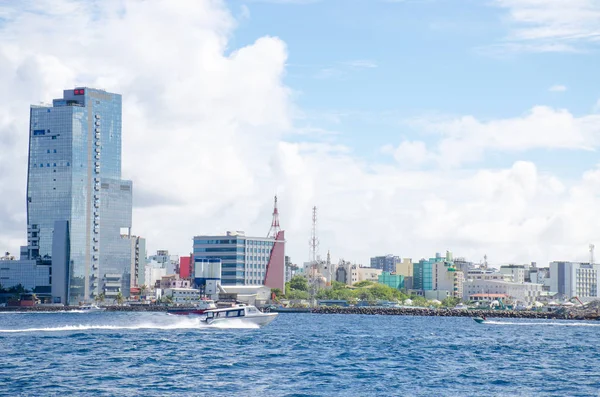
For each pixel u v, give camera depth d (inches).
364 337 7869.1
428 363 5275.6
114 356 5349.4
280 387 4077.3
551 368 5128.0
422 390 4062.5
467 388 4148.6
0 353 5516.7
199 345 6245.1
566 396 3944.4
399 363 5241.1
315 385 4163.4
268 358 5374.0
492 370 4943.4
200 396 3767.2
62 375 4399.6
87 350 5748.0
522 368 5093.5
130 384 4089.6
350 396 3850.9
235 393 3868.1
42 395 3737.7
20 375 4392.2
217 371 4638.3
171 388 3976.4
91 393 3804.1
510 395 3951.8
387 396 3865.7
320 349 6166.3
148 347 6008.9
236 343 6515.8
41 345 6131.9
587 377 4662.9
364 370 4800.7
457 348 6624.0
